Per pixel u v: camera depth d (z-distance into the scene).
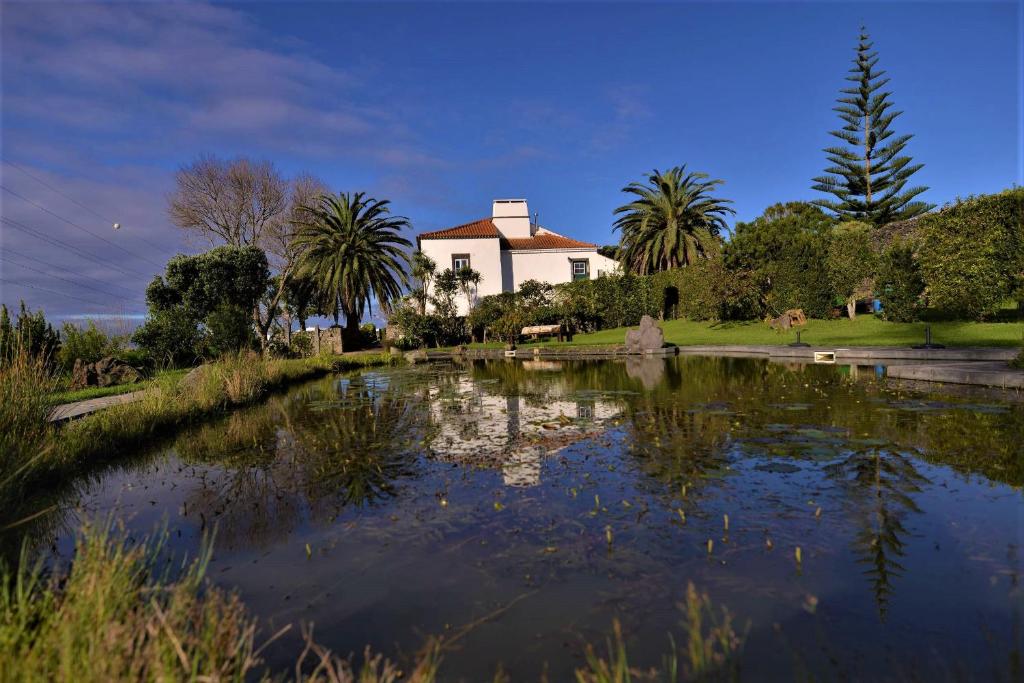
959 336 12.12
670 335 20.30
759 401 6.71
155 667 1.52
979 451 4.04
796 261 17.61
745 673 1.67
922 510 2.96
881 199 28.23
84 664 1.50
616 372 12.01
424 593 2.30
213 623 1.81
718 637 1.88
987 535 2.62
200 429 6.79
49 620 1.71
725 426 5.33
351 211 28.27
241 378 9.74
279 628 2.07
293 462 4.79
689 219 28.58
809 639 1.85
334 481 4.09
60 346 12.91
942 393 6.71
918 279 14.32
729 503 3.20
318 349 23.12
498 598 2.23
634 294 25.27
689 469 3.93
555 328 23.30
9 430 4.41
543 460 4.41
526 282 29.70
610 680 1.62
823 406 6.16
